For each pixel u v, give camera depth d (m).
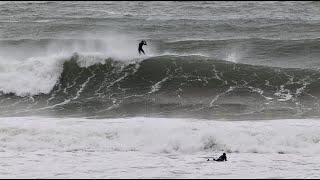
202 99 94.38
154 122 75.38
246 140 68.12
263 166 59.44
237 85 99.19
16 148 66.62
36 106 93.31
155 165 59.97
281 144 67.75
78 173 56.62
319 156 63.78
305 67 111.50
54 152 65.12
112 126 72.38
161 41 127.75
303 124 74.50
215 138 68.38
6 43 127.38
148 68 104.69
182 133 69.75
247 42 126.19
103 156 63.62
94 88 101.19
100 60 105.94
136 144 68.00
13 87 99.69
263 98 93.69
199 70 103.50
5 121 76.75
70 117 84.50
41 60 104.06
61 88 101.44
